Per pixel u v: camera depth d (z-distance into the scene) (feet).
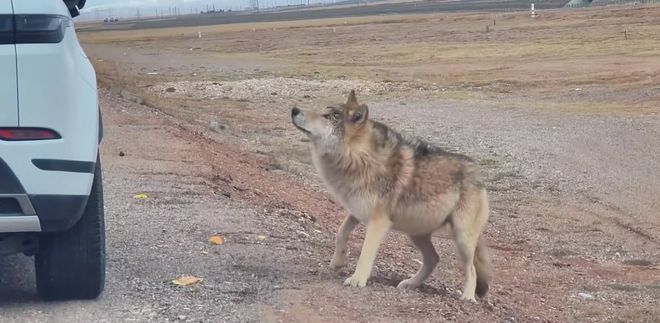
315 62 168.96
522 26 228.22
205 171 43.83
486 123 85.10
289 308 20.43
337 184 24.47
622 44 172.14
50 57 17.22
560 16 249.75
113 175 40.45
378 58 172.96
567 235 45.09
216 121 80.02
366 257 23.81
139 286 21.68
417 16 346.33
